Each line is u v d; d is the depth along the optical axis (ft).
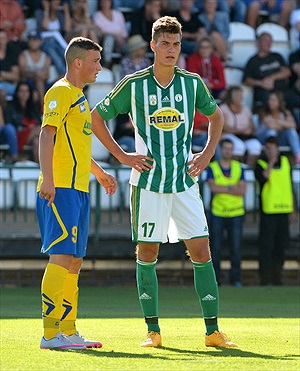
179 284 160.45
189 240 73.72
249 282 164.86
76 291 71.77
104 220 158.71
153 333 73.10
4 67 171.12
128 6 189.37
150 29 180.55
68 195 68.54
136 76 73.36
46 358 61.11
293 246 166.30
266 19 202.18
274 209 155.94
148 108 72.79
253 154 175.11
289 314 108.17
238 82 187.73
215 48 186.29
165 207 73.15
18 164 161.79
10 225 154.51
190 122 73.67
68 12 178.40
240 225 154.10
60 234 68.08
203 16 187.11
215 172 153.07
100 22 178.60
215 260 153.79
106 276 158.51
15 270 155.63
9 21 174.50
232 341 76.18
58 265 68.23
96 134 74.84
